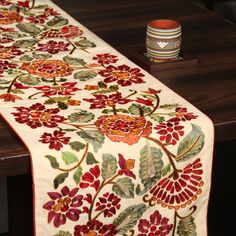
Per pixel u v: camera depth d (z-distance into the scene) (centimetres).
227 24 256
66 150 171
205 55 228
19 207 213
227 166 263
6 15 254
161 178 181
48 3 267
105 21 256
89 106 191
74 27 245
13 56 221
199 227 191
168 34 215
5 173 169
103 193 176
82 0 277
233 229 249
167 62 216
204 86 205
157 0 279
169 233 187
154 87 203
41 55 222
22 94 197
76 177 172
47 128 178
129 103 192
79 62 218
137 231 184
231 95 200
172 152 179
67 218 175
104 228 180
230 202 255
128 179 177
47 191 171
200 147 183
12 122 181
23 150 170
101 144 173
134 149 175
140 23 255
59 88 201
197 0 338
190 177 184
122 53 228
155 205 183
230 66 220
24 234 214
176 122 183
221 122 185
